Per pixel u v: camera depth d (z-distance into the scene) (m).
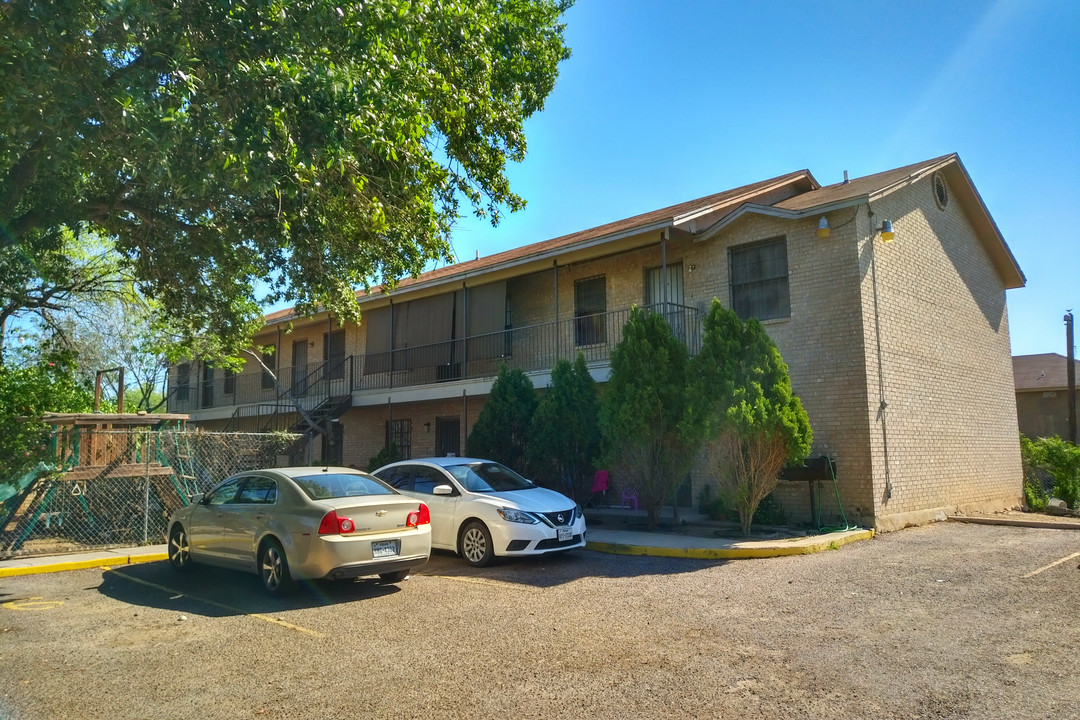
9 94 6.79
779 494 13.73
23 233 9.82
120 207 10.60
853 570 9.16
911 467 13.95
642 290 16.80
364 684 5.01
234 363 22.89
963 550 10.70
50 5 6.83
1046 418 28.97
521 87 14.18
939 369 15.52
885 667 5.20
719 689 4.79
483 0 12.50
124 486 12.80
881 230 13.94
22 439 11.73
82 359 20.48
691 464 12.91
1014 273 19.05
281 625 6.73
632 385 12.79
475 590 8.25
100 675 5.30
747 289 14.88
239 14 7.67
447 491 10.45
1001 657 5.42
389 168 10.22
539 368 17.69
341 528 7.65
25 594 8.41
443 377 20.11
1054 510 17.77
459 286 19.59
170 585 8.80
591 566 9.82
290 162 7.73
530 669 5.27
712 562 10.06
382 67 9.05
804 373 13.75
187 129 7.56
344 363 24.61
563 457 13.95
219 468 14.51
